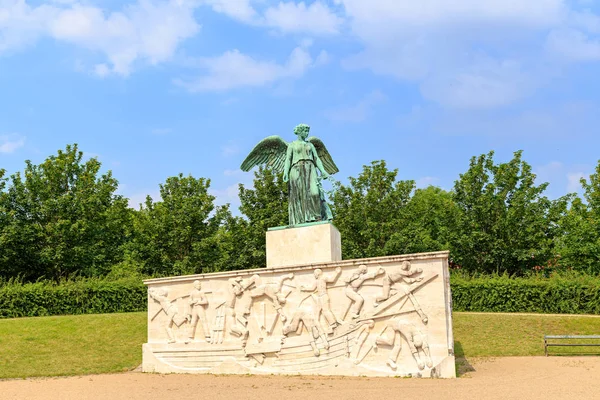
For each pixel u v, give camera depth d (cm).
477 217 4097
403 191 4138
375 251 3866
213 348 1867
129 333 2397
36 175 4306
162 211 4156
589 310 2945
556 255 4275
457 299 3225
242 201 4081
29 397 1463
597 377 1567
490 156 4275
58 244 4050
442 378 1561
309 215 1989
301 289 1773
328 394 1383
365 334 1666
